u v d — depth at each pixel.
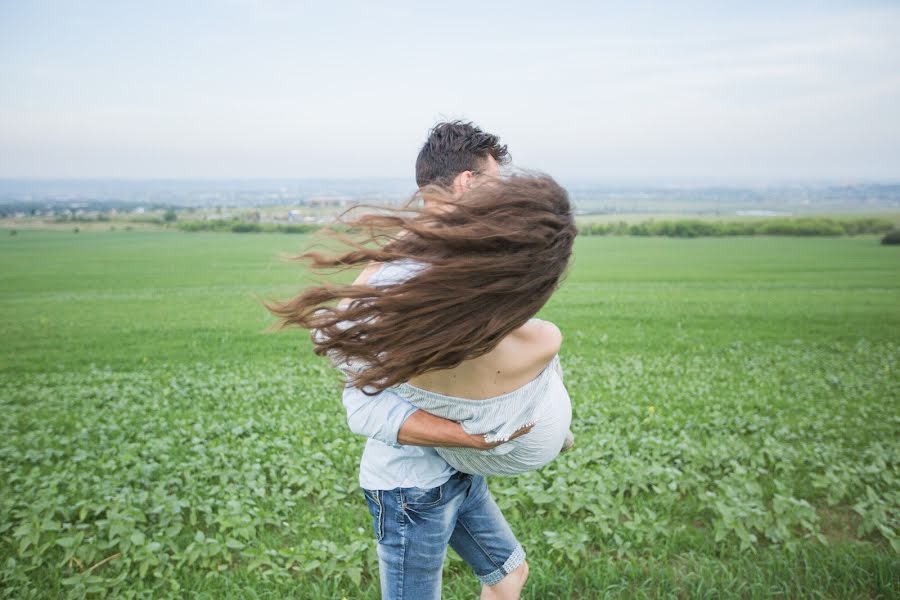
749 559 4.20
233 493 5.21
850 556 4.06
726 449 6.15
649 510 4.72
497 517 2.74
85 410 8.95
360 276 2.04
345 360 2.06
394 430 2.12
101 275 41.50
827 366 12.91
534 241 1.86
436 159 2.24
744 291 30.44
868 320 20.66
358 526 4.79
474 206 1.88
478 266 1.81
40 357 15.41
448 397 2.08
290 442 6.89
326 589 3.83
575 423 7.59
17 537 4.41
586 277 38.97
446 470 2.38
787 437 7.11
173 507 4.68
